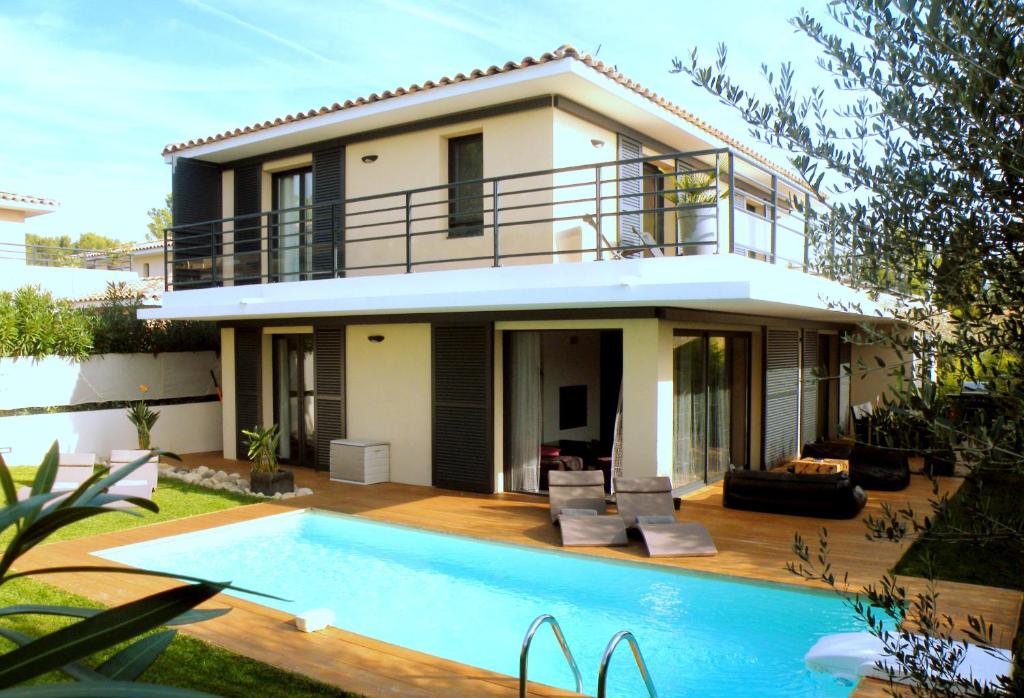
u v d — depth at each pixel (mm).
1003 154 1937
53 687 1667
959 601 6422
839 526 9383
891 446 2145
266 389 15156
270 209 15258
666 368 10383
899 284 2277
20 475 12930
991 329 2072
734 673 5773
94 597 6762
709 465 12195
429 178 12648
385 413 13047
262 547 9422
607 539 8734
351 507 10844
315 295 12430
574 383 14914
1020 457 1847
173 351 17484
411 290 11242
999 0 1923
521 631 6691
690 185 12078
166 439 16375
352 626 6809
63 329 15492
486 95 11367
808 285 10539
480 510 10602
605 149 12656
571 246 11656
